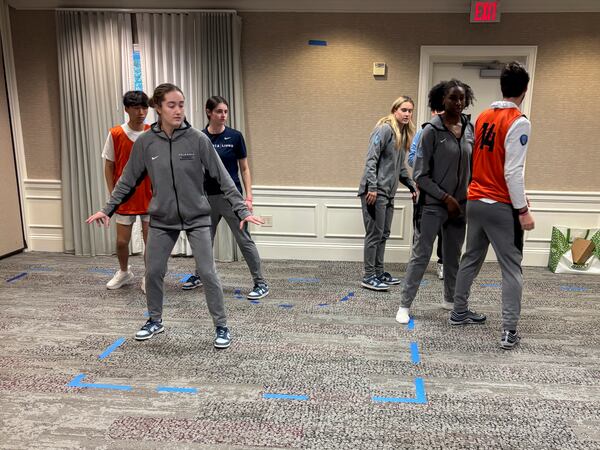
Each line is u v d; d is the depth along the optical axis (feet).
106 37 14.39
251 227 15.26
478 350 8.92
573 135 13.94
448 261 10.47
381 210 11.75
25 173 15.62
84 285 12.59
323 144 14.69
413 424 6.72
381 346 9.09
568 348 9.03
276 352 8.84
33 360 8.54
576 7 13.24
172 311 10.77
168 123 8.17
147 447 6.25
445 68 14.46
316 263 14.87
